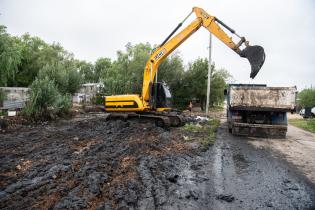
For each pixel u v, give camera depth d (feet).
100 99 94.17
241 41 35.68
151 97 42.09
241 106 36.81
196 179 18.31
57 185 15.80
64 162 20.43
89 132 35.76
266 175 19.80
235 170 20.90
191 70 101.86
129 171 18.80
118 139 30.50
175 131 38.81
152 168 19.67
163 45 42.09
